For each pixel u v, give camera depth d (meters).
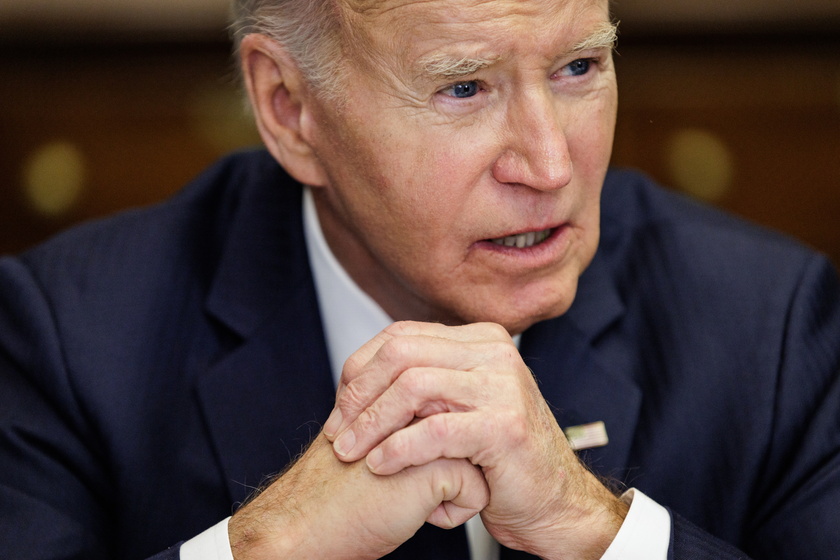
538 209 3.62
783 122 7.90
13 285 4.64
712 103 7.91
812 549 3.86
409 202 3.70
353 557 3.46
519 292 3.82
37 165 8.04
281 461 4.12
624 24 7.71
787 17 7.69
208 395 4.25
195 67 7.98
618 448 4.11
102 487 4.33
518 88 3.48
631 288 4.61
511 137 3.54
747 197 7.97
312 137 4.02
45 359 4.38
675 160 7.98
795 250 4.68
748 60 7.85
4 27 7.78
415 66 3.47
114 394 4.30
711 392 4.26
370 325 4.55
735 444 4.19
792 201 7.97
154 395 4.34
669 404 4.23
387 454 3.33
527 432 3.36
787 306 4.43
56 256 4.78
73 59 7.92
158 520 4.17
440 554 4.01
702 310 4.46
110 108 8.00
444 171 3.59
